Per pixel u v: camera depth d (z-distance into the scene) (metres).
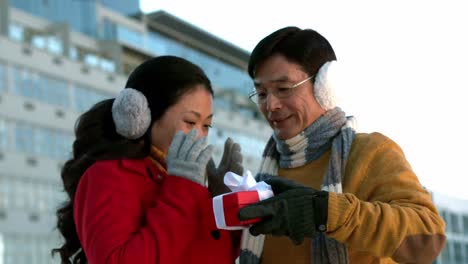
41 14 44.03
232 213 1.89
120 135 2.34
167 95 2.27
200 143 2.16
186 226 2.06
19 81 34.16
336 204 1.91
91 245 2.07
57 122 35.59
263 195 1.93
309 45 2.36
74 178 2.35
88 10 46.31
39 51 35.38
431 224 2.01
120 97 2.29
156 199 2.13
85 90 37.94
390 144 2.31
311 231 1.89
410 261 1.99
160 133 2.30
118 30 46.81
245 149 48.16
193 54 53.69
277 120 2.42
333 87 2.36
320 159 2.43
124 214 2.10
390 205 2.02
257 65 2.40
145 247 2.01
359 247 1.98
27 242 32.59
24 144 33.62
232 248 2.42
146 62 2.35
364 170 2.26
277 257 2.39
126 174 2.21
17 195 32.59
